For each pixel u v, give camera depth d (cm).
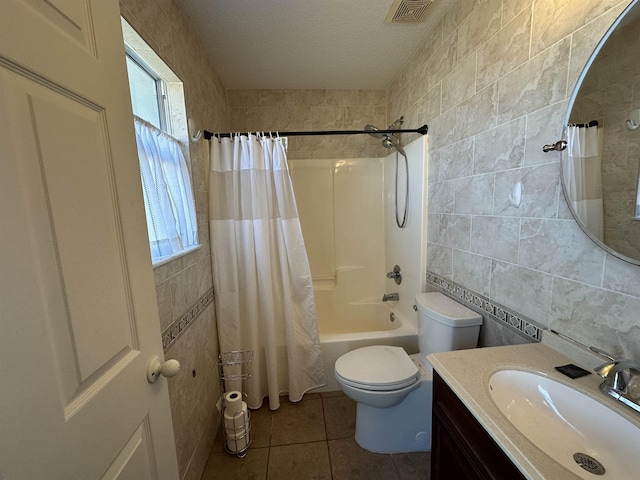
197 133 156
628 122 73
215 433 167
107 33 59
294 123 259
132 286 64
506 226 117
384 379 140
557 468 55
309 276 186
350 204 273
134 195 66
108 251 57
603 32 77
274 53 189
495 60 119
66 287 47
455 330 135
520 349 99
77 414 47
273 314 182
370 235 276
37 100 42
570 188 88
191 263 140
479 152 132
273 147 176
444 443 92
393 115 242
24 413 39
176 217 132
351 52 192
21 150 40
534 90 100
